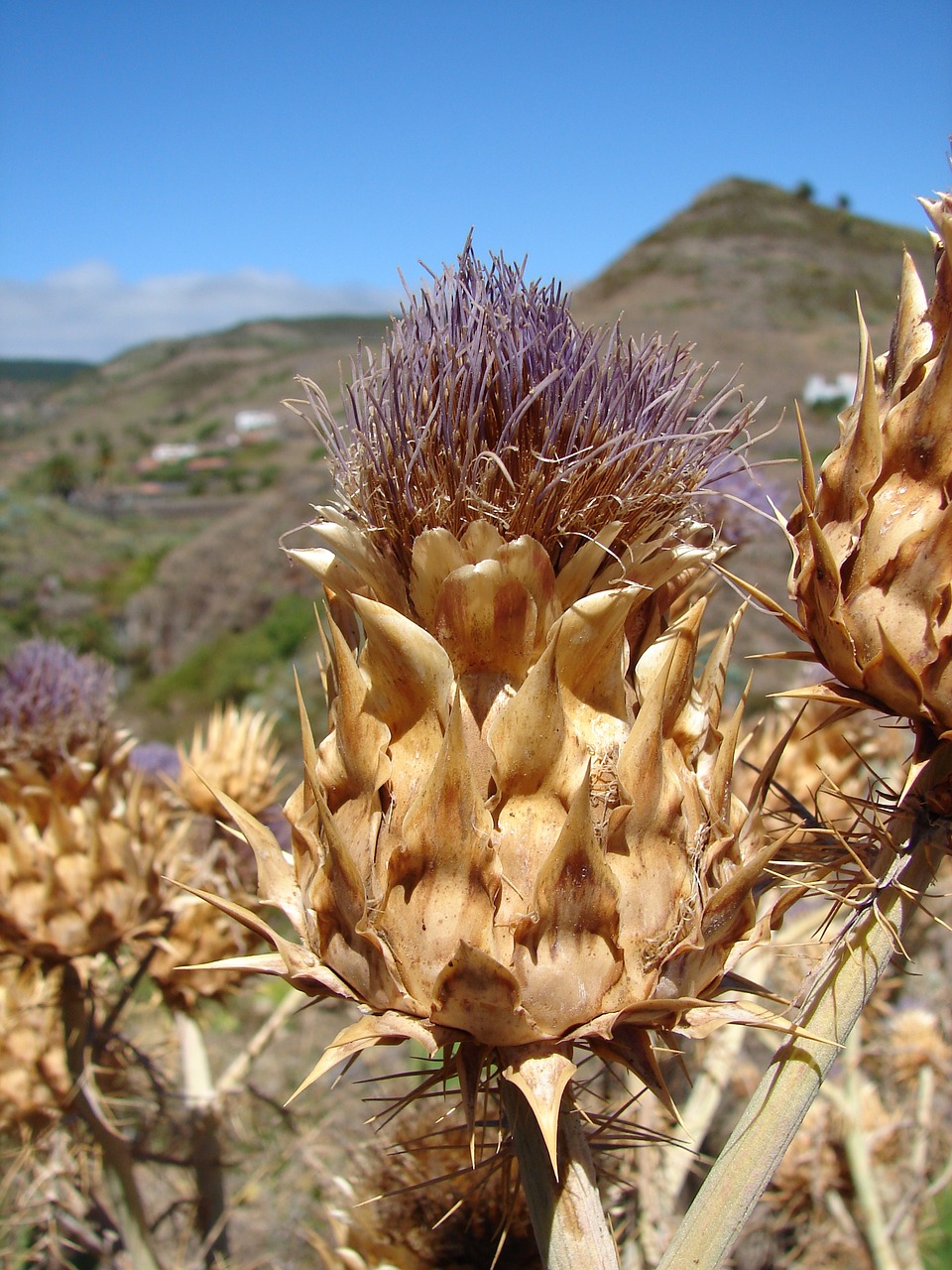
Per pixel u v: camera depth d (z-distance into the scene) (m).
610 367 0.16
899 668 0.13
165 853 0.28
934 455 0.14
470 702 0.15
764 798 0.15
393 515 0.16
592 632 0.15
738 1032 0.24
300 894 0.16
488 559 0.15
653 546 0.15
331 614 0.16
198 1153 0.29
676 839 0.15
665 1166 0.23
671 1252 0.14
